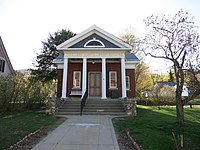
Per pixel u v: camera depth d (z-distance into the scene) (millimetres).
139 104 25125
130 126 8289
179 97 9078
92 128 7887
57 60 19625
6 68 24219
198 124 9727
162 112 14562
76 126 8312
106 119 10391
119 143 5742
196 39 9023
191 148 5918
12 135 6469
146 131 7215
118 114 12352
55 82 32188
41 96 18531
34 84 16484
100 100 14906
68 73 19062
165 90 25109
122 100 14320
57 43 32156
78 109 13188
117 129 7723
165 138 6398
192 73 8102
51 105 12523
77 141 5871
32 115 12086
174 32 9500
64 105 13883
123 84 16016
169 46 9414
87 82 18656
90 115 12047
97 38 17469
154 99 24641
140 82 34344
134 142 5719
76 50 16562
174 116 12234
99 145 5469
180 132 7520
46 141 5855
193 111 16312
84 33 17312
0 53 23031
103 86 16062
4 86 12961
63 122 9344
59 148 5145
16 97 14078
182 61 8727
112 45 17109
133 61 19391
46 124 8734
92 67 19031
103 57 16672
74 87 18719
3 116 11617
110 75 18922
